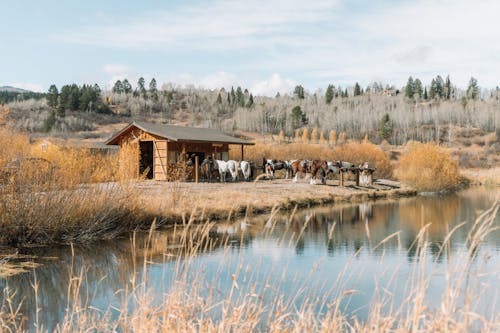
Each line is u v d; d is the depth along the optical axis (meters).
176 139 31.12
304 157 48.66
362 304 8.59
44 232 14.61
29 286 10.09
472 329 6.00
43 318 7.96
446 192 40.69
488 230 4.12
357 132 146.62
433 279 10.38
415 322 3.96
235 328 4.85
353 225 19.72
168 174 31.91
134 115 172.38
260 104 191.38
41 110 154.25
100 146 49.75
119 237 15.69
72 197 15.67
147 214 17.73
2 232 14.08
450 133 137.75
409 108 169.88
